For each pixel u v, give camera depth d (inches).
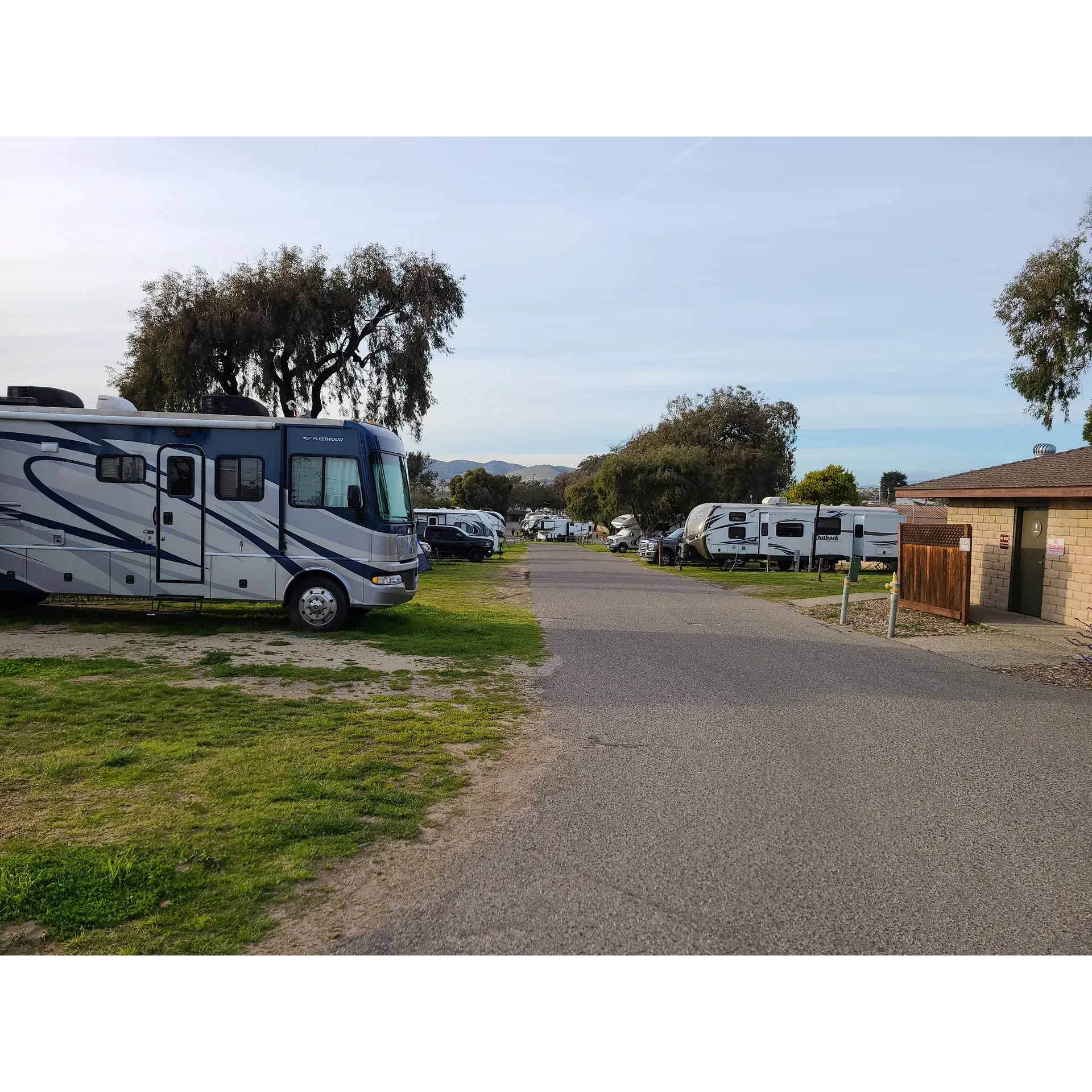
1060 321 711.7
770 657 447.2
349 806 202.7
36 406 488.4
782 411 2493.8
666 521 1923.0
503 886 164.7
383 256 1116.5
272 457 464.8
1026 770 253.0
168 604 552.1
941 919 155.8
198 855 171.9
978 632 552.4
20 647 395.2
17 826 184.4
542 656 432.5
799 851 186.2
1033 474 619.5
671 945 144.6
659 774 240.7
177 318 999.6
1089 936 150.9
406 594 484.1
